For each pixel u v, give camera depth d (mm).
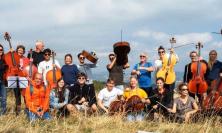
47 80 10594
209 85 10633
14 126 8414
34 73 10336
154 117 9594
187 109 9625
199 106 9898
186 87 9680
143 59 10961
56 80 10500
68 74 10875
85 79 10406
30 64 10219
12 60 10031
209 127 8688
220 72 10250
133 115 9781
